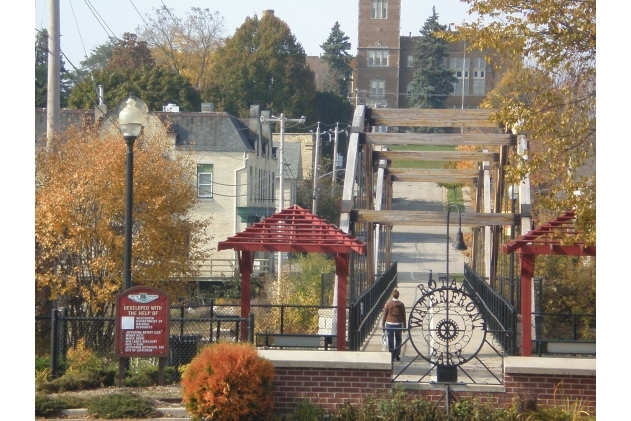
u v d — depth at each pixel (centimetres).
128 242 3812
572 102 3697
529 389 3141
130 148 3816
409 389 3192
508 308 4559
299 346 4056
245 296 4181
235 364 2991
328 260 8512
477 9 3759
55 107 5094
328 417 3078
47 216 5950
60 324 3903
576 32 3616
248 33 18175
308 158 16738
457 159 7288
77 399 3183
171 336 4041
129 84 14412
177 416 3109
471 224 5550
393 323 4262
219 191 11219
